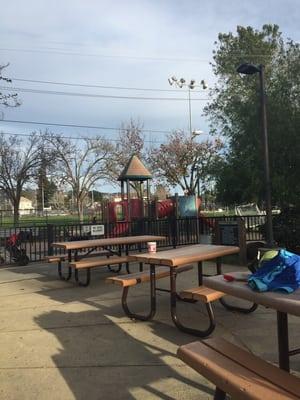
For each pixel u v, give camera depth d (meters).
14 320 6.23
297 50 12.77
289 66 12.55
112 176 42.06
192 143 38.78
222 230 10.98
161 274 6.52
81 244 8.88
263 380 2.90
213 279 4.02
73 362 4.66
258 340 5.13
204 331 5.30
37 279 9.52
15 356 4.88
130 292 7.84
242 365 3.12
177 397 3.82
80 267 8.43
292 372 4.17
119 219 21.11
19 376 4.35
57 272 10.38
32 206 82.94
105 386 4.07
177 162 39.03
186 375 4.24
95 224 13.55
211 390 3.92
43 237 13.91
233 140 13.22
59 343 5.25
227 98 19.44
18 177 37.84
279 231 11.52
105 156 41.78
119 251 10.38
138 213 21.45
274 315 6.11
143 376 4.25
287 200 11.77
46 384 4.16
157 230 14.49
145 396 3.85
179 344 5.10
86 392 3.97
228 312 6.30
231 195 13.31
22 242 12.80
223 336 5.31
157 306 6.76
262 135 9.97
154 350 4.93
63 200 62.44
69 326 5.89
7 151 37.97
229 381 2.89
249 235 14.52
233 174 12.85
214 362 3.17
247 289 3.50
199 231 15.07
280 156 11.70
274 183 11.42
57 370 4.47
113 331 5.63
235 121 13.12
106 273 10.07
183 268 7.39
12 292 8.17
